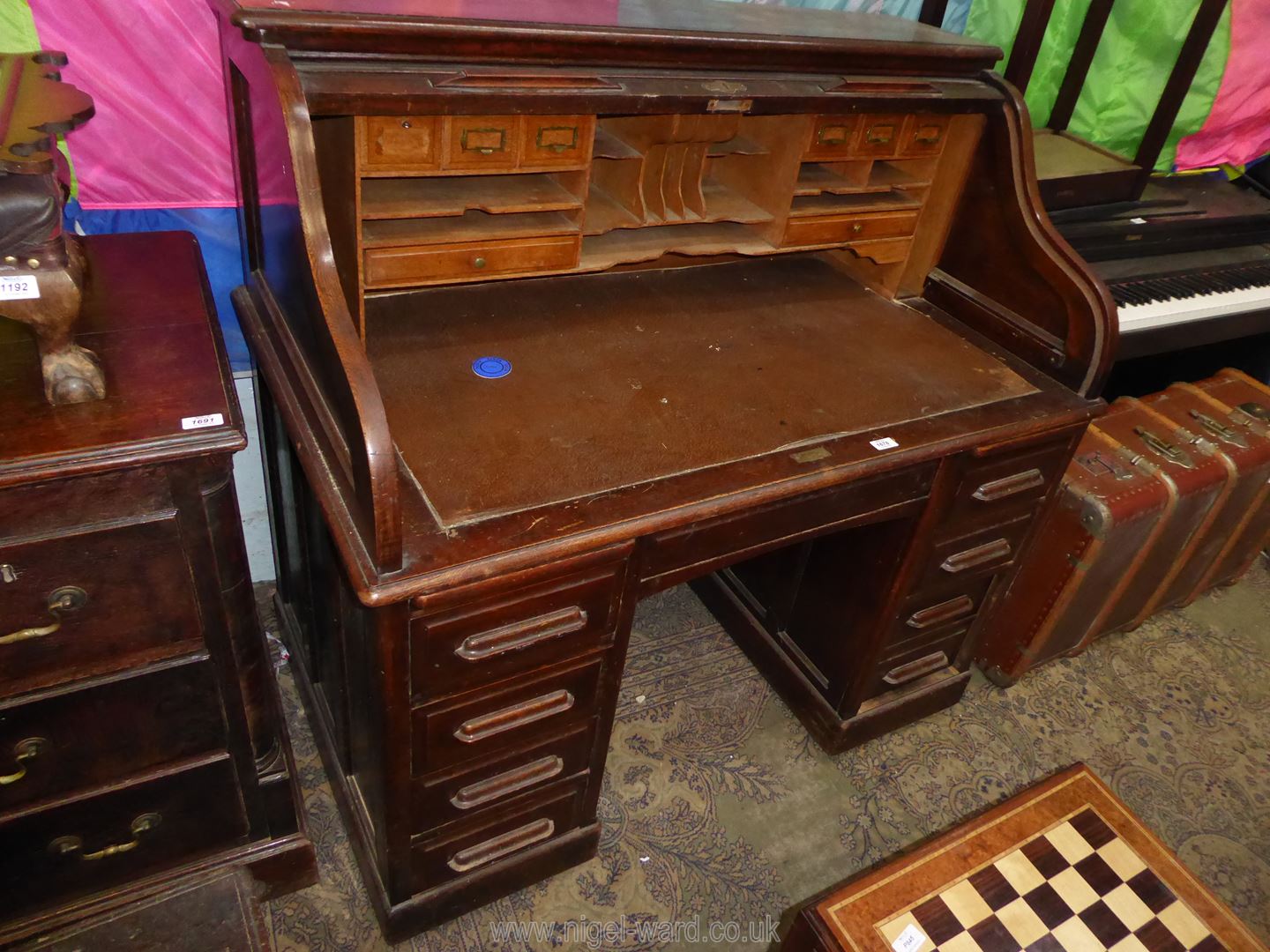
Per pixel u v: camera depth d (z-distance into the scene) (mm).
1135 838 1367
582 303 1623
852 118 1461
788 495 1254
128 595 1104
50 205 926
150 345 1169
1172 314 2148
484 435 1246
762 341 1596
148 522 1056
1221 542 2326
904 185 1628
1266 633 2506
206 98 1512
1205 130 2531
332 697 1630
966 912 1246
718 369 1489
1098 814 1396
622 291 1688
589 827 1640
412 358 1388
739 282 1796
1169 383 2918
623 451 1262
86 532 1026
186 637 1181
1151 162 2254
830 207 1571
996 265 1669
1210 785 2033
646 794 1842
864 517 1449
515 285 1639
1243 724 2203
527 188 1296
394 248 1180
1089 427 2117
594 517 1142
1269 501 2340
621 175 1438
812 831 1811
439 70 1065
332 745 1694
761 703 2070
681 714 2018
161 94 1478
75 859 1312
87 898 1382
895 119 1509
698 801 1840
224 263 1707
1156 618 2504
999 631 2152
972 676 2246
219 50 1471
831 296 1796
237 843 1481
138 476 1021
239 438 1041
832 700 1914
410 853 1421
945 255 1766
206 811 1389
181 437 1016
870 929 1207
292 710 1904
